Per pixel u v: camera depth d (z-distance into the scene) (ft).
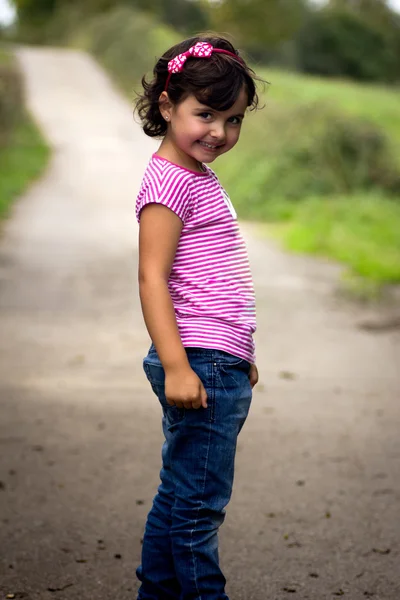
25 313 36.55
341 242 57.62
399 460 20.07
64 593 13.67
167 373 10.43
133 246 55.57
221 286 10.88
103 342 31.76
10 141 102.68
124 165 98.89
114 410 23.80
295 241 59.11
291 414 23.59
